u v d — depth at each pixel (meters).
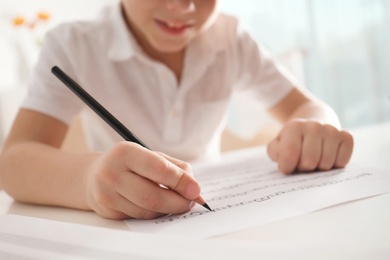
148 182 0.31
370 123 2.20
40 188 0.41
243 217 0.29
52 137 0.62
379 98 2.17
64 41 0.72
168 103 0.77
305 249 0.20
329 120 0.55
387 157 0.48
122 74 0.77
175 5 0.60
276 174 0.44
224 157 0.67
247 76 0.87
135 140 0.36
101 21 0.79
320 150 0.43
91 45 0.75
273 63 0.88
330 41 2.26
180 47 0.67
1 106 1.67
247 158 0.58
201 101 0.81
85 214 0.36
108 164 0.32
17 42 2.15
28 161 0.45
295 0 2.35
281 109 0.81
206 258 0.19
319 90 2.30
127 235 0.23
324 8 2.26
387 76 2.13
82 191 0.37
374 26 2.14
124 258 0.21
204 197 0.36
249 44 0.87
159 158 0.32
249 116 1.21
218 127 0.85
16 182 0.44
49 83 0.65
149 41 0.71
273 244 0.20
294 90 0.82
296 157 0.43
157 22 0.64
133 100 0.77
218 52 0.82
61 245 0.24
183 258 0.20
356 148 0.56
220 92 0.83
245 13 2.53
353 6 2.19
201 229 0.27
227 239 0.25
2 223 0.29
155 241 0.22
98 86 0.74
